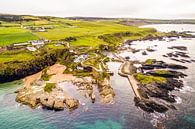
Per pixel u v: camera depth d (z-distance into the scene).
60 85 94.81
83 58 141.75
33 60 119.12
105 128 62.09
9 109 74.00
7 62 110.44
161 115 68.12
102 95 82.56
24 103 78.06
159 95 80.88
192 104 75.12
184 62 137.00
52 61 133.25
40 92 83.81
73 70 116.19
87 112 71.25
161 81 93.81
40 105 76.19
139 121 65.25
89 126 63.38
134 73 110.19
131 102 78.00
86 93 85.25
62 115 69.81
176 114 68.50
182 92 85.25
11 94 86.81
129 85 95.31
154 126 62.41
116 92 87.50
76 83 96.19
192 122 63.94
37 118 68.31
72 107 73.62
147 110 70.88
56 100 75.75
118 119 66.75
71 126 63.72
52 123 65.50
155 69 118.56
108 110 72.44
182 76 104.12
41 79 102.00
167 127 61.66
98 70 113.56
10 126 63.75
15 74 105.38
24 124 64.88
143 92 83.50
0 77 99.94
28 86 93.38
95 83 97.00
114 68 124.31
